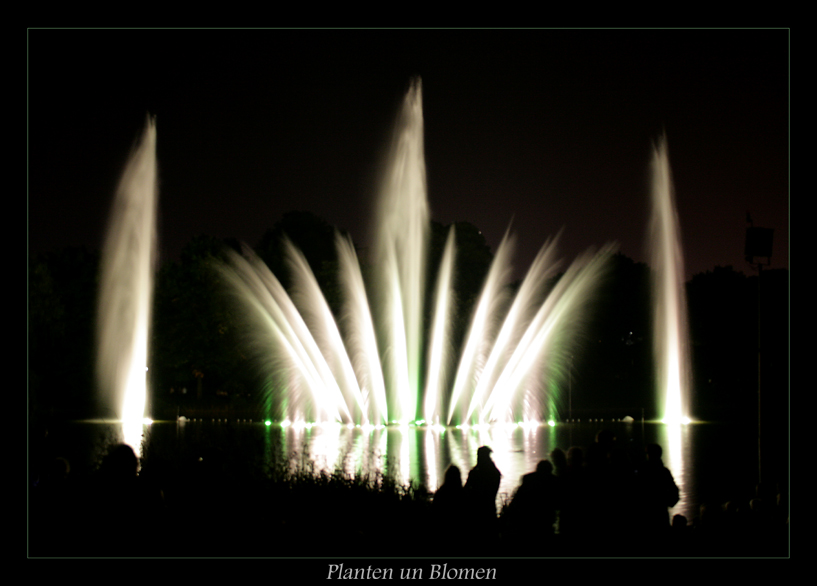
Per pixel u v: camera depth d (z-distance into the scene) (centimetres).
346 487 1166
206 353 6431
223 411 5956
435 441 3362
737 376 7031
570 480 991
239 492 1094
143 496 904
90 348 6353
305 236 7331
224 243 6969
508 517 1018
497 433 3934
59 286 6575
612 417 5728
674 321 6406
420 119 4672
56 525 888
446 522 989
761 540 969
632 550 944
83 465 1485
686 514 1590
